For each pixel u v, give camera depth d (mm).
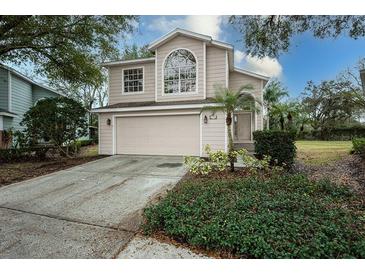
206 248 3121
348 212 3744
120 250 3188
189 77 11773
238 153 7242
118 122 12094
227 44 11172
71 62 12086
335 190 5000
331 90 21953
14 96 15641
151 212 3910
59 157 12273
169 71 12078
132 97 13227
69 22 10648
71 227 3869
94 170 8375
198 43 11578
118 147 12078
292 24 7008
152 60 12758
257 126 13078
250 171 7055
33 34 10430
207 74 11711
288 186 5258
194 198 4539
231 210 3812
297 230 3068
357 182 6188
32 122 10805
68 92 25516
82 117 11820
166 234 3539
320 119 27391
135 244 3332
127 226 3889
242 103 8109
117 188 6062
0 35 9617
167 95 12039
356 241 2850
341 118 25406
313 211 3725
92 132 23938
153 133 11500
